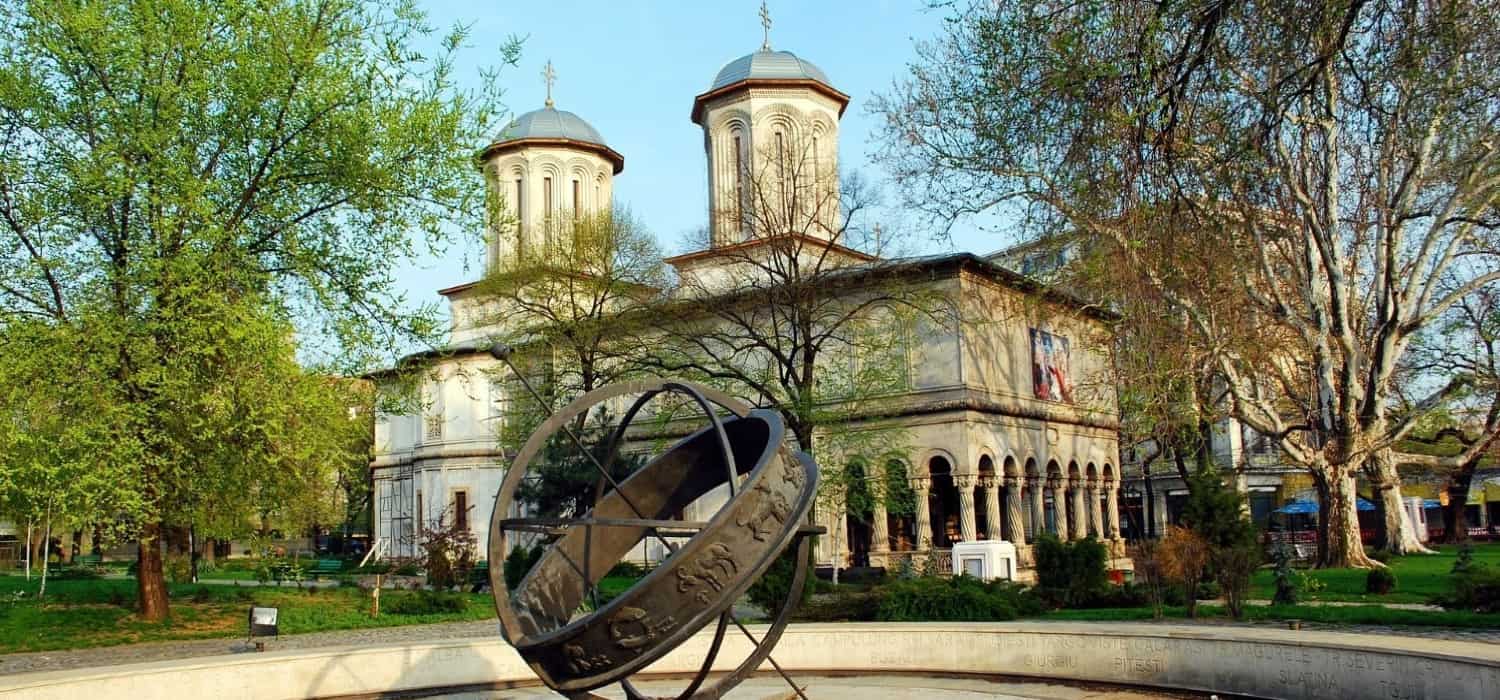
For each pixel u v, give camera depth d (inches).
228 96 801.6
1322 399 1258.0
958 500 1873.8
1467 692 370.0
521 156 2068.2
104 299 760.3
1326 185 602.9
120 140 769.6
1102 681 495.2
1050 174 668.1
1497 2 514.6
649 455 1584.6
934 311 1454.2
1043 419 1782.7
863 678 539.8
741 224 1520.7
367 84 850.1
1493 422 1581.0
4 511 970.7
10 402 729.0
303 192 865.5
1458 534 2140.7
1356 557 1235.9
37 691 410.6
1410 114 612.7
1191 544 721.0
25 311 771.4
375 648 520.4
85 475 698.8
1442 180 1175.0
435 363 1014.4
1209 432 1526.8
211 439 794.2
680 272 1492.4
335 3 840.9
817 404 1323.8
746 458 395.9
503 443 1504.7
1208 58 509.7
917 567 1439.5
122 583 1418.6
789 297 1318.9
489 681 542.6
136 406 732.0
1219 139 538.3
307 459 843.4
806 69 1855.3
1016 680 518.6
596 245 1477.6
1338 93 555.8
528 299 1627.7
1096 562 881.5
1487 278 1226.6
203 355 747.4
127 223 794.8
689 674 550.0
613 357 1454.2
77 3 771.4
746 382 1327.5
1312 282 1243.2
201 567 2159.2
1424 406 1451.8
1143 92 509.0
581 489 1402.6
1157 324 893.2
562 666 311.3
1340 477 1252.5
